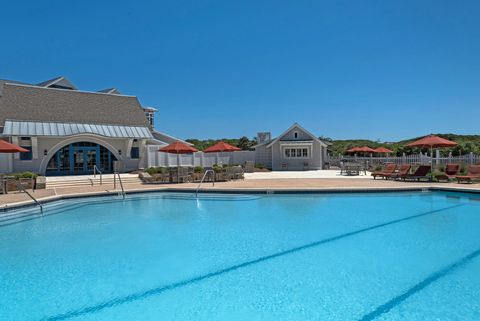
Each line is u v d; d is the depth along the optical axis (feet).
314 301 20.13
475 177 70.74
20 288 22.66
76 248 31.96
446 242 32.17
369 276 23.88
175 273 25.14
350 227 38.99
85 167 109.81
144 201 62.13
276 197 62.80
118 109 125.59
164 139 139.33
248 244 32.60
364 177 97.09
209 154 135.85
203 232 37.68
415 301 19.90
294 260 27.66
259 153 147.33
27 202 51.19
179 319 18.25
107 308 19.71
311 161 142.61
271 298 20.68
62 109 112.06
